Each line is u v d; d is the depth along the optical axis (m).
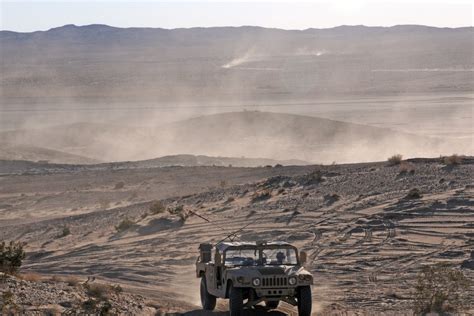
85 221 67.56
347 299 29.11
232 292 23.08
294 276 23.00
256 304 25.28
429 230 42.75
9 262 32.94
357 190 56.53
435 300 25.70
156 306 27.81
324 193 57.47
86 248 52.38
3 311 22.75
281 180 66.19
